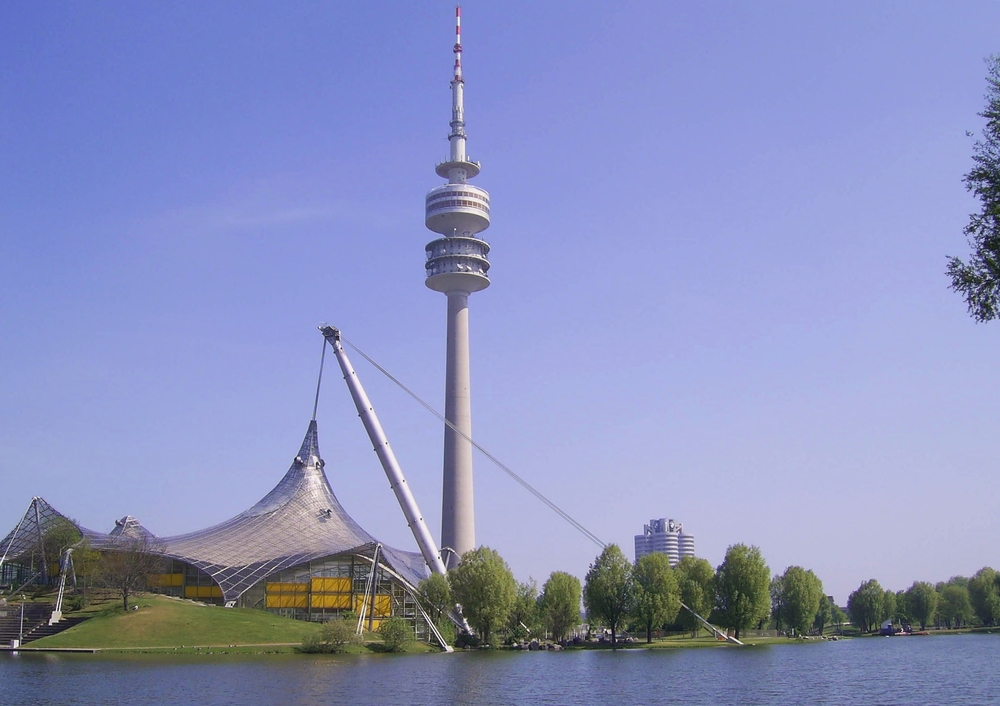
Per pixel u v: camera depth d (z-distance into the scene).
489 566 144.62
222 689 79.69
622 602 153.88
